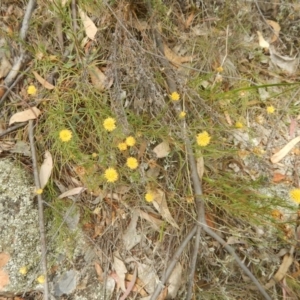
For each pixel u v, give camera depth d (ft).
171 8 1.61
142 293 1.41
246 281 1.47
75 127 1.47
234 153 1.49
